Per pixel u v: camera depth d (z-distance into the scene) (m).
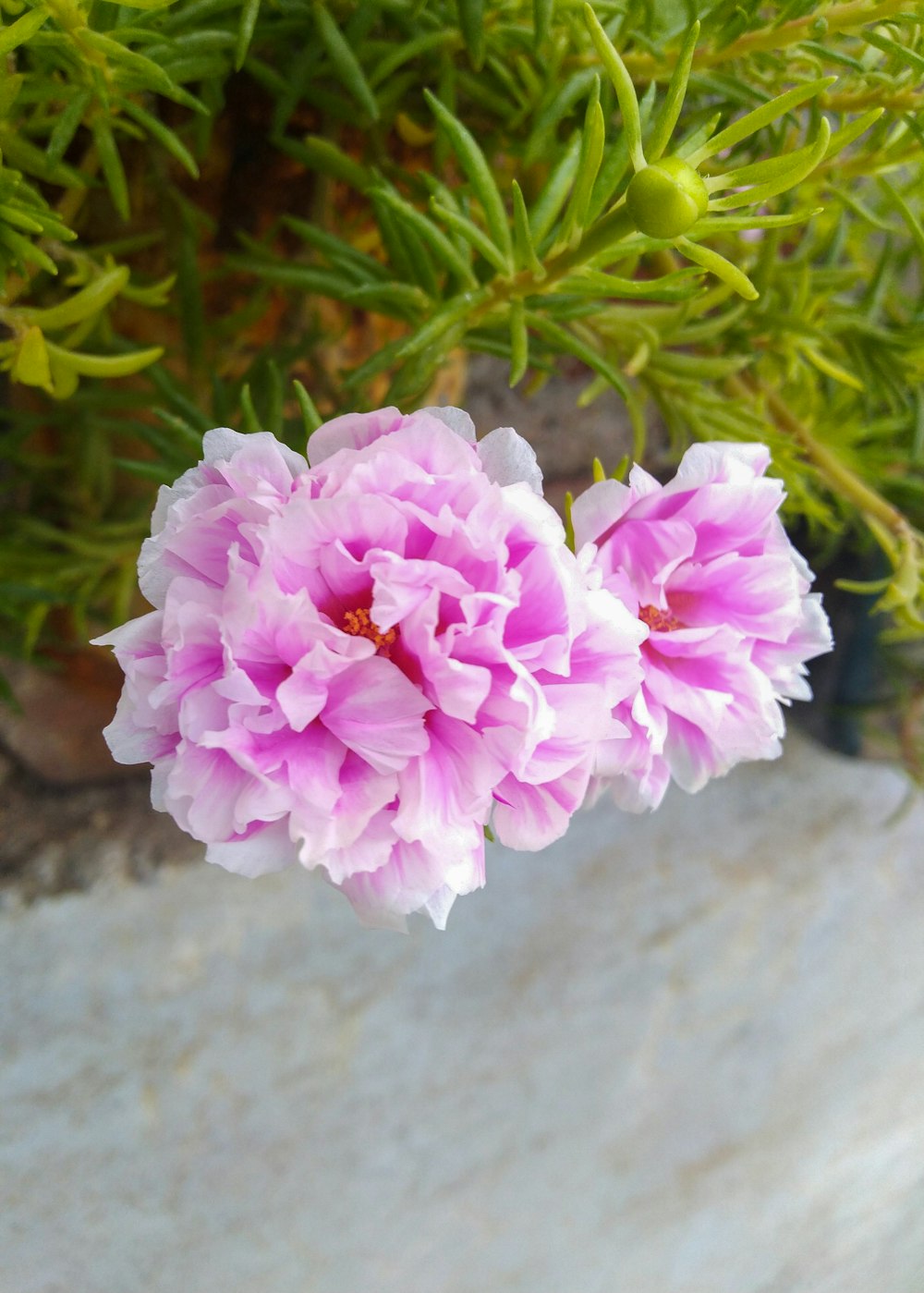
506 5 0.17
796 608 0.14
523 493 0.12
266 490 0.12
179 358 0.21
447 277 0.17
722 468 0.14
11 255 0.15
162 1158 0.27
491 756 0.12
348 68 0.17
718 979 0.34
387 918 0.12
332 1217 0.29
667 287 0.15
